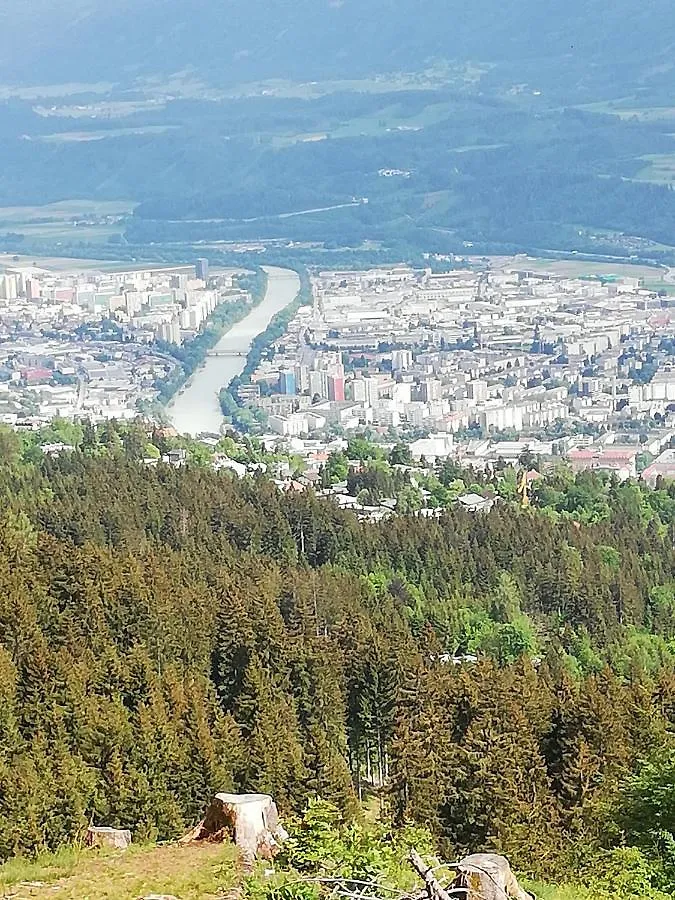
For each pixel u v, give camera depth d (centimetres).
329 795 7519
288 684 9544
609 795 6700
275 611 10131
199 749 7431
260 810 4731
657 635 13525
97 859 4712
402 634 11006
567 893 4447
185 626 10050
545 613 14038
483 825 6712
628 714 8275
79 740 7438
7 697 7731
